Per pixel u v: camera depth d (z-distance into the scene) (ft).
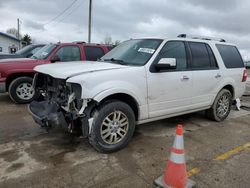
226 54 17.88
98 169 10.32
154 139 13.93
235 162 11.31
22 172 9.93
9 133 14.21
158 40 13.98
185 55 14.82
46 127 11.67
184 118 18.43
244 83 19.47
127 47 14.88
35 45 28.66
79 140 13.29
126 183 9.36
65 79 11.07
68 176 9.73
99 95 10.75
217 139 14.29
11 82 20.66
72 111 11.11
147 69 12.64
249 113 20.83
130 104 12.74
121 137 12.21
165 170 9.76
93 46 24.48
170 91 13.76
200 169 10.55
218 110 17.58
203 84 15.71
